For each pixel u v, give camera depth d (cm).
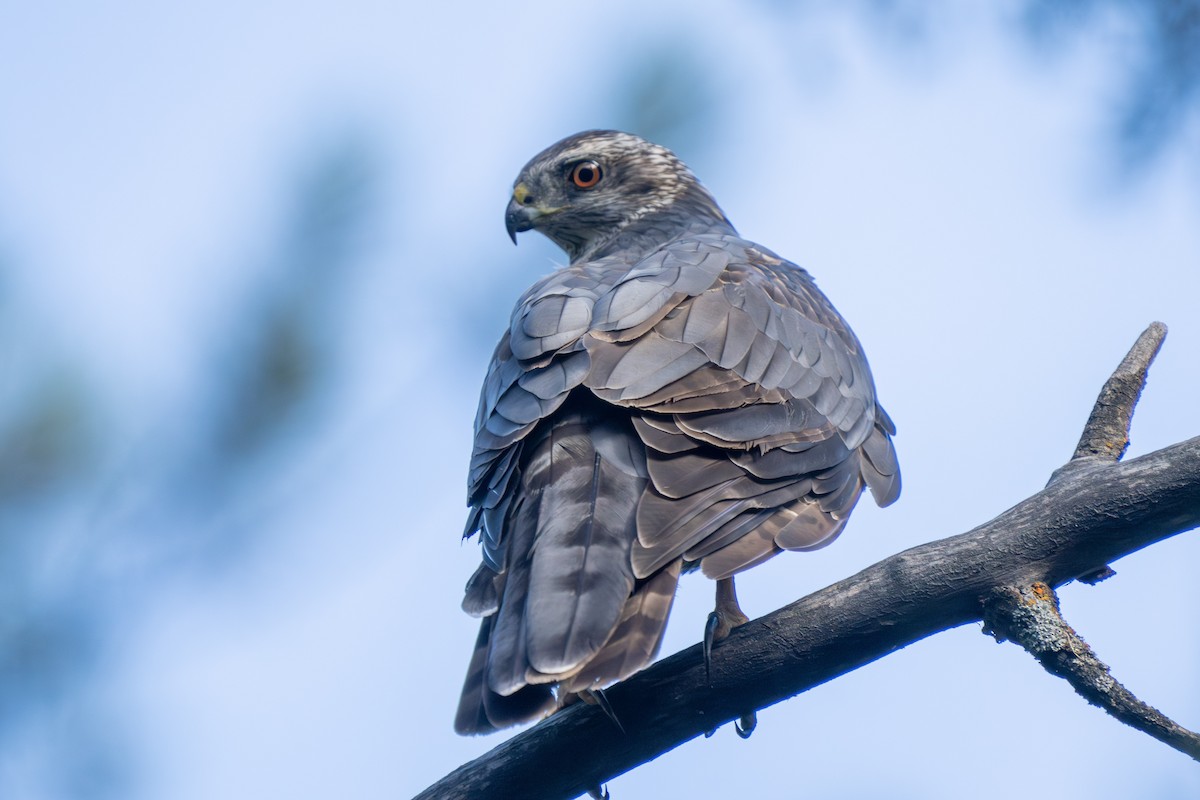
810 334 881
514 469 748
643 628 663
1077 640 676
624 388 758
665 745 722
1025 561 694
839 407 855
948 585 695
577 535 695
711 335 807
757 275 911
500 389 805
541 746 725
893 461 924
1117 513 686
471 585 725
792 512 748
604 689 721
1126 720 661
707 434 748
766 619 716
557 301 839
